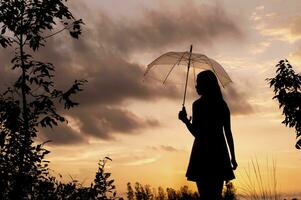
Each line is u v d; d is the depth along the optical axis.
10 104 8.45
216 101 6.11
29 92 8.75
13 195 8.00
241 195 7.79
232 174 6.06
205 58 6.78
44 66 8.80
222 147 6.05
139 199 8.44
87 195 8.38
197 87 6.22
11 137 8.28
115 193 8.59
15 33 8.88
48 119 8.49
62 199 8.25
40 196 8.23
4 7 8.81
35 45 8.84
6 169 8.04
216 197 6.00
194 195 7.90
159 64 6.88
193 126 6.14
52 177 8.39
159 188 8.21
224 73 6.90
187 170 6.14
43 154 8.32
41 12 8.84
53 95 8.77
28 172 8.23
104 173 8.62
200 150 6.04
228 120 6.11
